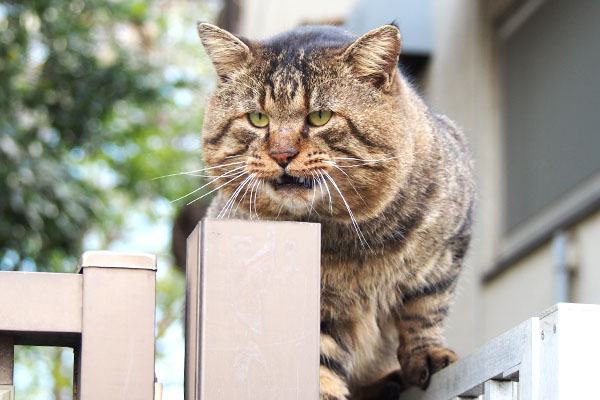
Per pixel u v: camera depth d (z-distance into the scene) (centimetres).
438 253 391
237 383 235
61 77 882
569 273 600
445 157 405
